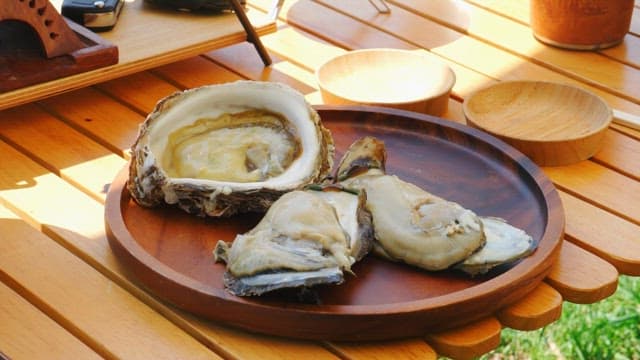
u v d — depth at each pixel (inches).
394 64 45.3
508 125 42.8
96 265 35.7
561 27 49.4
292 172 36.7
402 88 44.5
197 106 37.9
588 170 41.2
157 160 36.4
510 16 52.9
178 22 47.3
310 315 32.0
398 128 40.9
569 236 37.6
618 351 60.3
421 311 32.1
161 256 34.9
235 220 36.6
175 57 45.1
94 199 38.9
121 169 38.3
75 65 42.2
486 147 39.6
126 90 45.6
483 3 54.1
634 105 46.2
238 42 46.9
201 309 32.9
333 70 45.0
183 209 36.7
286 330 32.4
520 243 34.3
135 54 44.3
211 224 36.4
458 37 50.9
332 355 32.5
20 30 43.1
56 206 38.4
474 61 48.9
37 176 40.0
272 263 32.3
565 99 43.8
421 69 45.1
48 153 41.3
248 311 32.3
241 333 33.1
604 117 42.5
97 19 45.5
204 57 48.4
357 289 33.6
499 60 49.1
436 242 33.9
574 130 42.5
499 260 33.7
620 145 42.9
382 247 34.4
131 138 42.4
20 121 43.1
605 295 35.5
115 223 35.5
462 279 34.0
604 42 49.8
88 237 36.8
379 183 35.5
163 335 33.1
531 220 36.7
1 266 35.4
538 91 44.1
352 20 52.2
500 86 44.1
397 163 39.3
